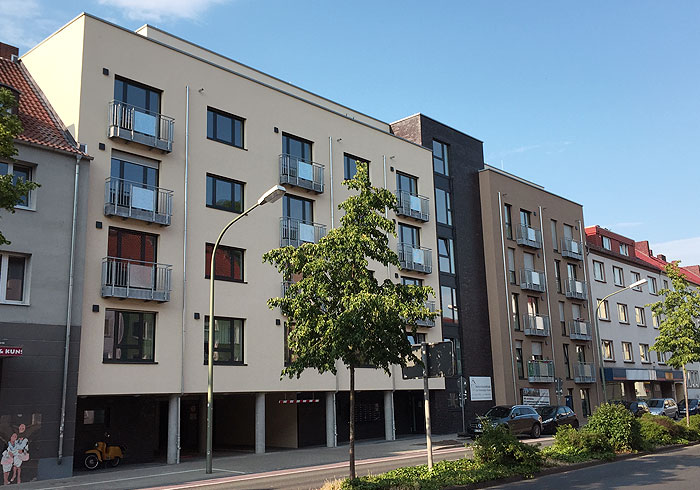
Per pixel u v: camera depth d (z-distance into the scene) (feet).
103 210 64.95
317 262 40.04
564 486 41.81
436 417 101.65
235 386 73.46
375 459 67.72
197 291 71.97
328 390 83.61
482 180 120.98
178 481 53.01
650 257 194.39
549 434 92.89
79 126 64.44
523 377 116.88
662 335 89.51
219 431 93.97
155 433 78.02
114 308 64.80
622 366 150.00
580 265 140.87
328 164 90.43
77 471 61.82
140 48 71.00
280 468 61.16
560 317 131.03
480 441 48.37
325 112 91.50
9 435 53.88
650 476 45.60
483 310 114.83
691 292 90.74
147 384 65.57
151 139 69.00
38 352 56.75
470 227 116.78
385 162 100.37
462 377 96.94
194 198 73.46
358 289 40.40
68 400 57.93
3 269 57.11
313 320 40.09
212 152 76.18
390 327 39.96
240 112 80.18
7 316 55.57
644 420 71.10
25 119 63.62
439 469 45.62
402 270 99.81
